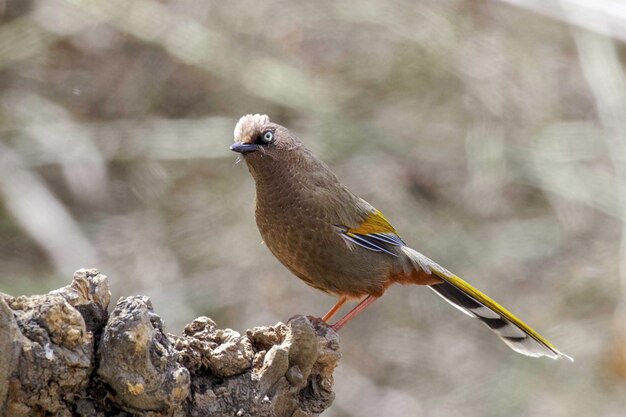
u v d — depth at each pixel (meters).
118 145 18.83
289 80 19.39
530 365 16.98
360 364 16.98
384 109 19.69
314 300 17.52
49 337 5.79
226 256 17.84
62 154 18.61
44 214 17.84
